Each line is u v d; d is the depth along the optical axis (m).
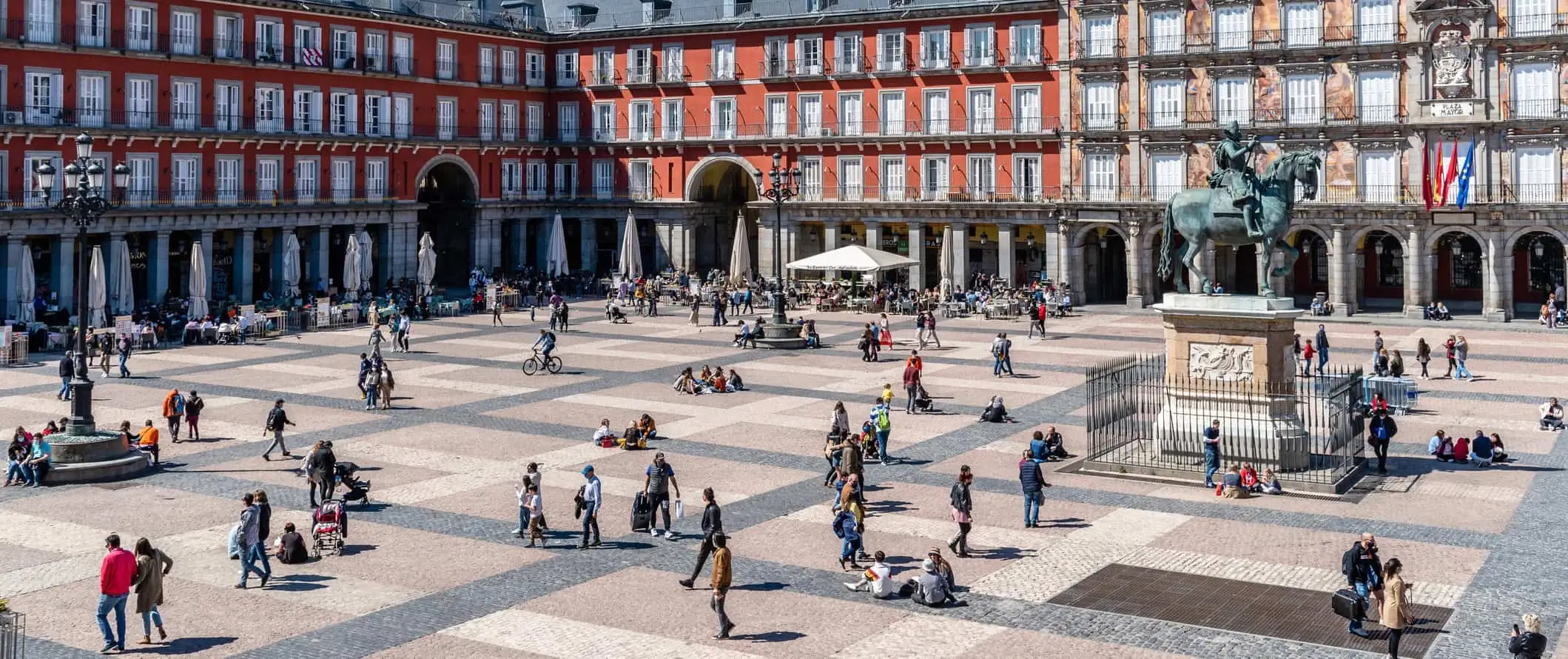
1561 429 42.06
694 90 95.38
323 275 83.88
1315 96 77.56
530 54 98.38
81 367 36.81
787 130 92.94
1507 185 73.25
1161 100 81.50
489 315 79.31
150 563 22.83
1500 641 22.84
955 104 87.50
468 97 93.31
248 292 79.25
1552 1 71.81
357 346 64.44
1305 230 81.94
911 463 37.62
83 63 71.19
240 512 31.62
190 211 74.81
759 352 62.00
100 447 35.84
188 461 37.91
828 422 44.00
